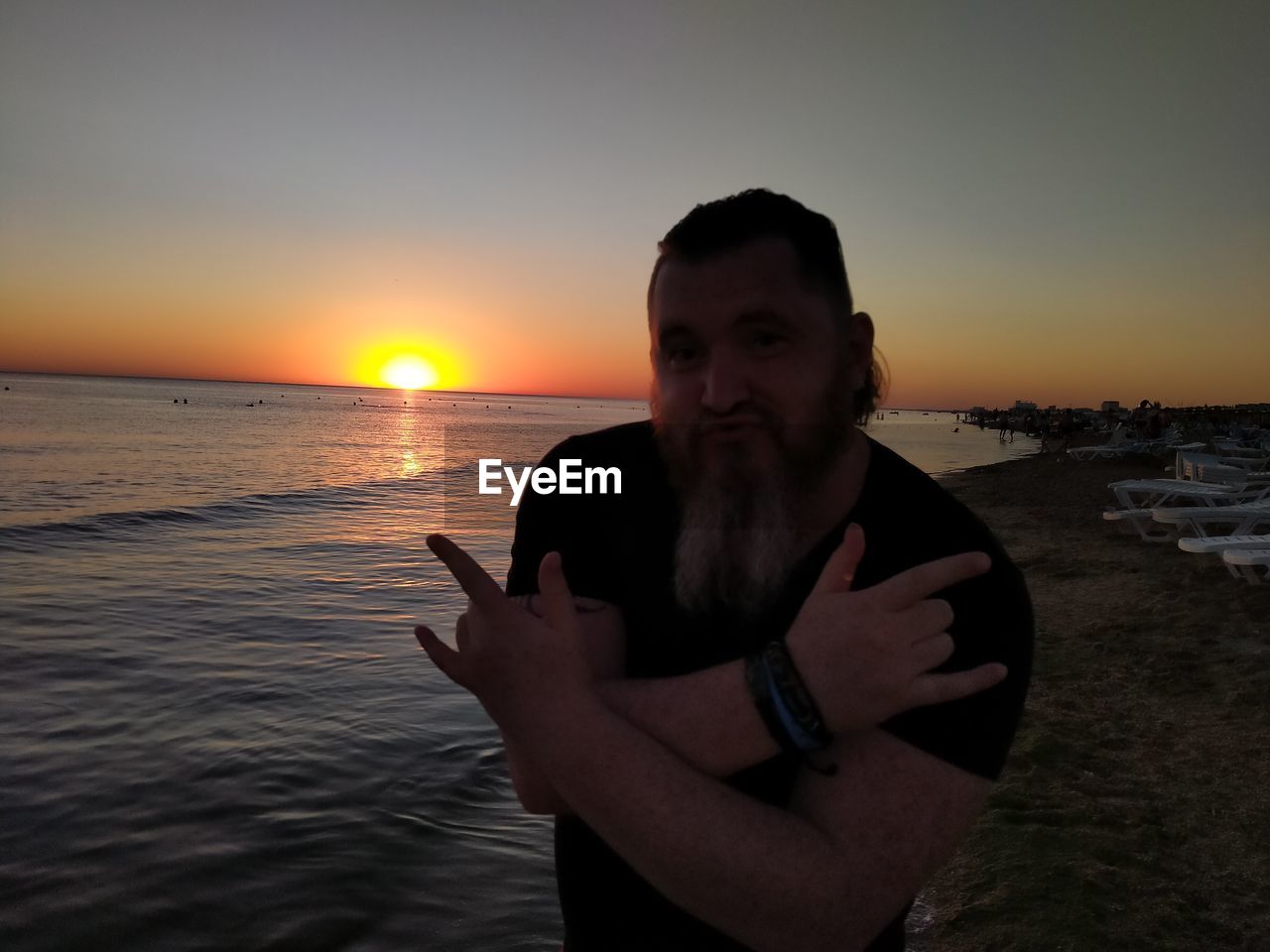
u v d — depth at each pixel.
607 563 1.11
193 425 66.06
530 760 1.06
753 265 0.93
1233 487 13.17
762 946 0.83
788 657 0.82
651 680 0.92
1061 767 4.67
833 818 0.85
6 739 5.76
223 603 9.98
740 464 0.97
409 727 6.01
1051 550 12.59
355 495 23.50
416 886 4.10
